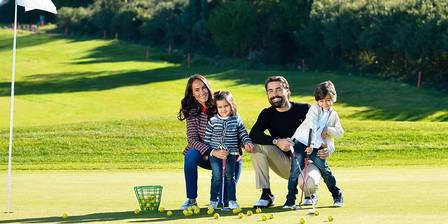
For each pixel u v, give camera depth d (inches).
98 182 620.4
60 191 550.3
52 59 3041.3
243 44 3004.4
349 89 1937.7
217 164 437.7
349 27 2385.6
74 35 4188.0
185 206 438.9
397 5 2214.6
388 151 960.9
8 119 1483.8
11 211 437.1
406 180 583.2
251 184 587.8
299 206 431.5
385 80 2160.4
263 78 2253.9
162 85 2076.8
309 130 431.5
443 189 510.0
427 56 2071.9
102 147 1045.2
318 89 442.6
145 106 1660.9
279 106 457.7
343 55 2541.8
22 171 775.1
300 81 2146.9
